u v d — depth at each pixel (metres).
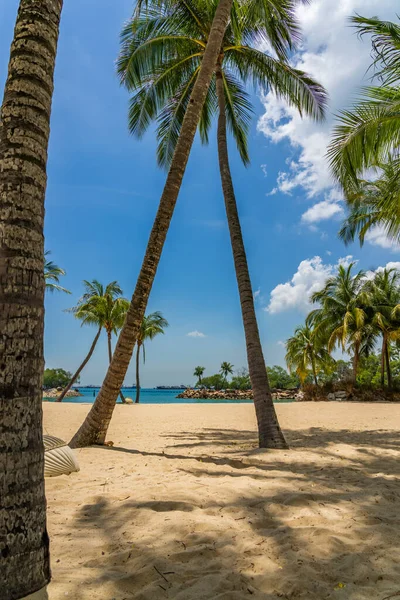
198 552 2.64
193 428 11.63
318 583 2.30
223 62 10.80
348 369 44.72
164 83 10.49
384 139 8.51
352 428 11.25
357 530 3.06
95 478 4.64
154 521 3.17
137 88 9.96
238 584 2.29
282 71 9.61
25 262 1.79
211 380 90.88
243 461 5.75
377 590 2.24
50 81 2.06
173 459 5.93
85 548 2.73
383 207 9.65
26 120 1.91
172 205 7.02
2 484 1.57
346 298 28.84
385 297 28.23
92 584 2.25
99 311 29.03
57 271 26.58
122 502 3.65
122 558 2.58
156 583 2.28
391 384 28.98
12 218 1.79
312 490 4.18
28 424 1.68
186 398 67.06
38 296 1.83
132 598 2.13
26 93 1.94
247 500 3.76
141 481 4.44
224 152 9.20
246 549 2.70
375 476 4.93
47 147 2.02
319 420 13.95
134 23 8.59
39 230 1.89
